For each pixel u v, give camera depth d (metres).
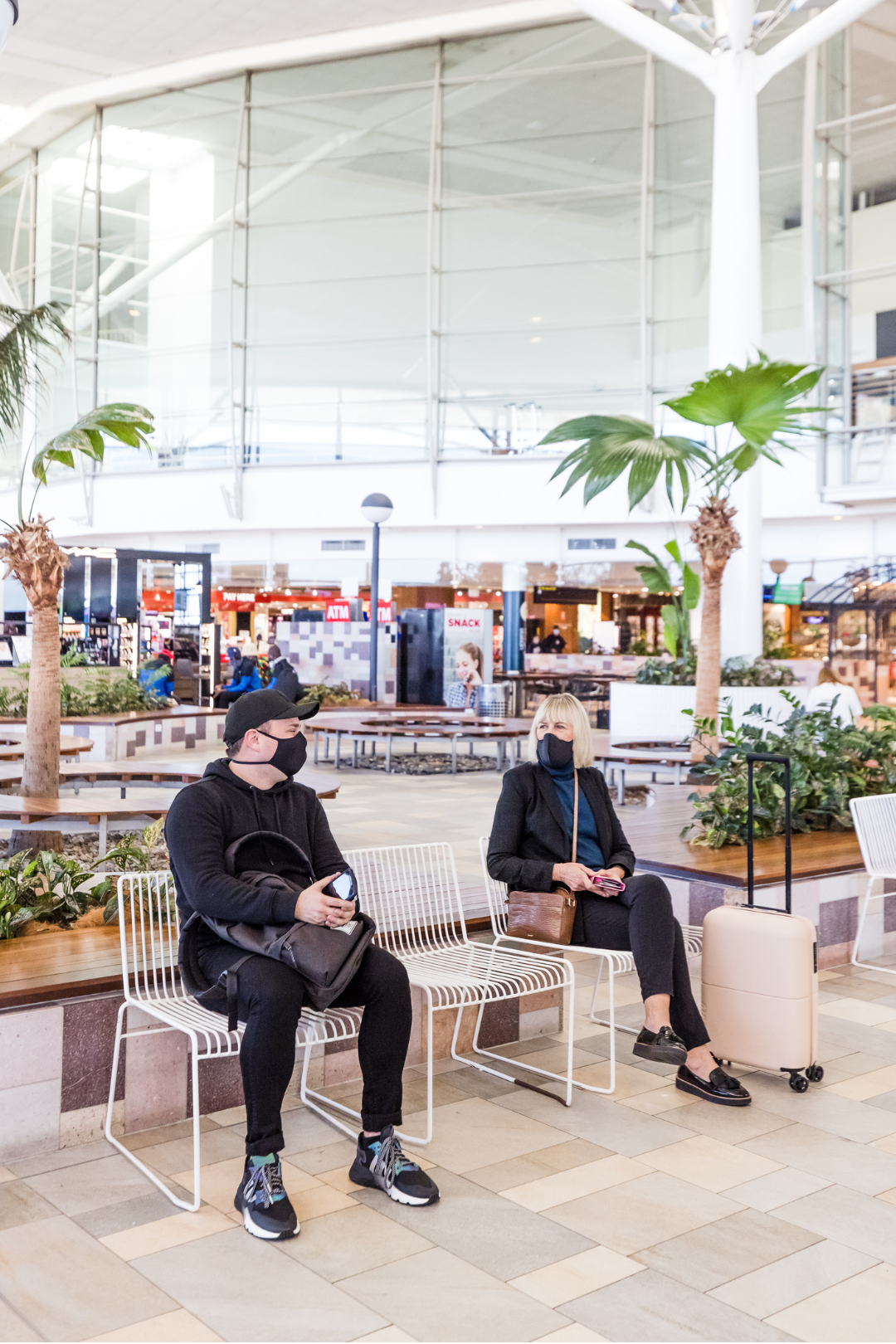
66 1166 3.18
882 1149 3.45
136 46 20.27
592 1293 2.60
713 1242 2.85
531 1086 3.93
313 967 2.93
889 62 18.38
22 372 8.38
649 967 3.79
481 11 19.31
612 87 19.42
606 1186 3.16
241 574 21.27
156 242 21.98
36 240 24.66
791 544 18.33
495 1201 3.06
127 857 4.56
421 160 20.39
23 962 3.58
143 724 13.66
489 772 13.92
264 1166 2.89
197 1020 3.11
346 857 4.27
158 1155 3.27
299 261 20.94
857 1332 2.45
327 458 20.75
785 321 18.67
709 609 10.12
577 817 4.22
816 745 6.68
